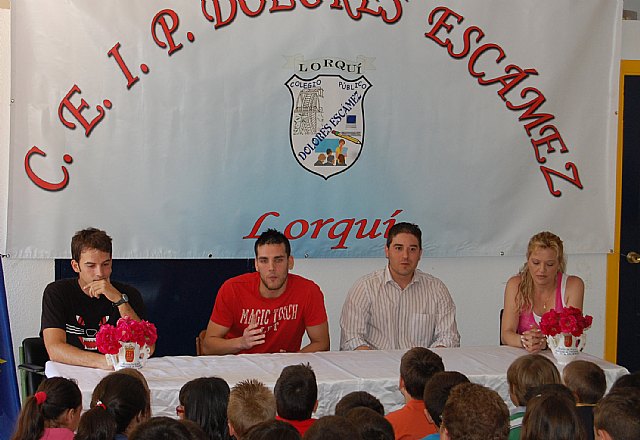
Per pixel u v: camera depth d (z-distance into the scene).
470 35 4.31
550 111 4.41
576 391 2.56
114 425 2.00
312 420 2.29
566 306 3.59
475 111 4.34
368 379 2.85
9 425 3.64
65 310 3.23
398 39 4.24
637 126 4.65
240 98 4.10
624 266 4.71
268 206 4.16
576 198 4.48
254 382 2.32
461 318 4.52
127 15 3.95
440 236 4.36
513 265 4.54
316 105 4.18
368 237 4.28
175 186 4.05
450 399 1.90
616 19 4.45
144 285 4.19
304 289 3.56
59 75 3.88
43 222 3.90
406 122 4.27
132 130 3.99
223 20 4.05
